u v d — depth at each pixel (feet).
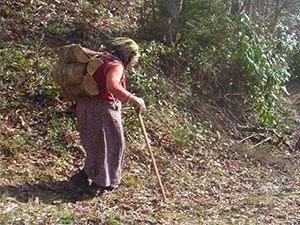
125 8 33.17
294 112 37.17
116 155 16.57
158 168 21.11
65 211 14.62
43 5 28.43
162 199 17.63
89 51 16.28
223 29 29.35
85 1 30.76
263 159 26.12
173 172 21.24
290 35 35.70
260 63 29.84
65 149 19.36
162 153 22.56
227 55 29.25
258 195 20.42
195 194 19.43
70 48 16.02
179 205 17.39
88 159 16.31
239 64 29.86
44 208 14.75
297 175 25.73
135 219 15.12
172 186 19.51
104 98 16.15
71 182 16.96
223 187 21.21
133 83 25.21
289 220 17.11
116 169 16.65
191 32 29.09
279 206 18.76
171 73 28.50
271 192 21.25
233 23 29.55
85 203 15.88
